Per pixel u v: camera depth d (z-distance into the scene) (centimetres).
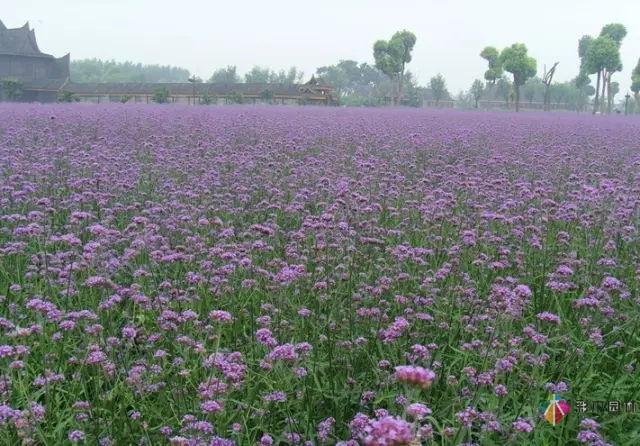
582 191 904
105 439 347
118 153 1282
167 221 750
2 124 1853
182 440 325
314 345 451
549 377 427
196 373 415
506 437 363
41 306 431
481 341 449
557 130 2236
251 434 375
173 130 1844
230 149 1395
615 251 680
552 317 443
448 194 861
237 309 536
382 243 636
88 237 682
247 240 716
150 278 577
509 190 984
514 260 645
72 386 403
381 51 10994
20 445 346
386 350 467
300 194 856
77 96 8750
